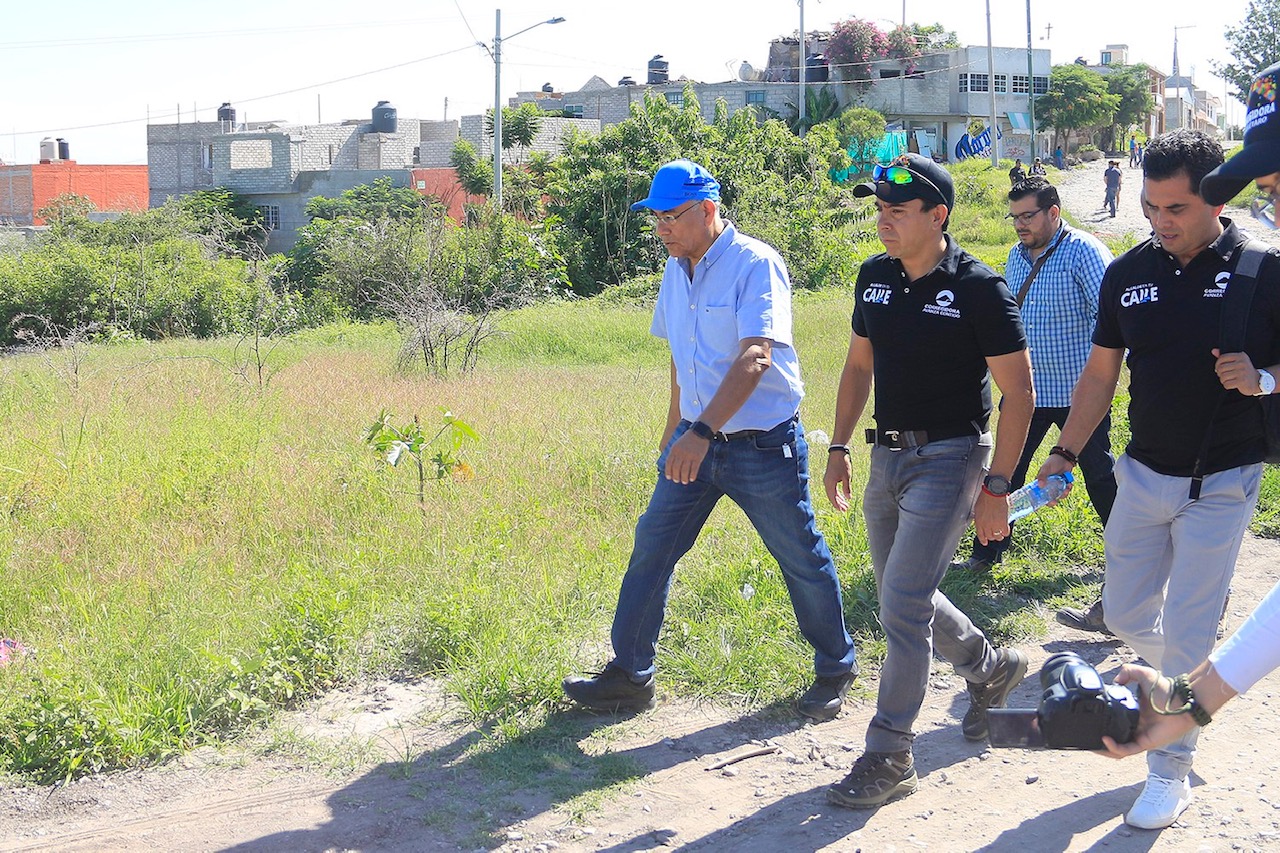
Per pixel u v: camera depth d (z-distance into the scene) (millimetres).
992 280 3553
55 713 3742
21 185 62906
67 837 3336
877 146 49438
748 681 4375
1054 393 5512
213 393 9375
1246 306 3287
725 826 3459
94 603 4793
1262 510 6539
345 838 3357
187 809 3502
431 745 3928
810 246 23172
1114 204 35469
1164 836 3387
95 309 21203
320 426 8180
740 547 5516
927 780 3771
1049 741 1904
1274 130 1937
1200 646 3447
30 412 8773
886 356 3658
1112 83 67062
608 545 5469
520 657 4359
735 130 28078
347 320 20734
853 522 5824
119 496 6156
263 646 4320
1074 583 5555
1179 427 3441
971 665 3936
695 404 4047
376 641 4598
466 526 5723
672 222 3904
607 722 4121
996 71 60500
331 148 53125
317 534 5699
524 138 48438
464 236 22109
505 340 14531
